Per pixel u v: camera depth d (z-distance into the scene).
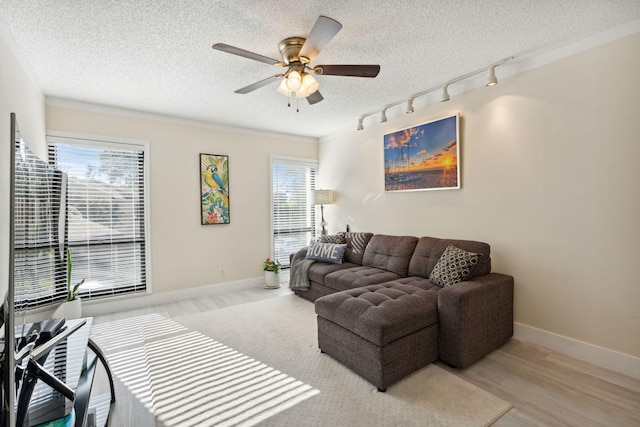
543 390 1.98
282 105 3.65
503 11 1.98
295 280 4.01
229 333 2.94
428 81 3.08
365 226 4.45
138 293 3.73
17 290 1.34
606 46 2.23
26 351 1.34
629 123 2.14
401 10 1.95
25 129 2.48
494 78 2.68
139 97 3.31
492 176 2.93
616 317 2.22
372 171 4.30
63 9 1.86
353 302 2.29
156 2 1.81
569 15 2.03
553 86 2.51
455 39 2.31
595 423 1.68
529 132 2.66
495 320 2.49
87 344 1.76
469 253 2.63
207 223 4.23
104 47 2.31
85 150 3.45
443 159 3.31
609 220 2.24
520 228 2.74
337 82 3.07
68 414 1.23
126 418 1.79
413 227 3.73
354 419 1.73
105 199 3.56
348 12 1.96
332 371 2.24
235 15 1.96
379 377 1.99
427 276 3.04
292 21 2.04
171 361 2.42
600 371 2.21
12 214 1.01
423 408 1.81
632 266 2.15
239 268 4.54
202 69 2.69
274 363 2.37
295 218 5.20
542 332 2.60
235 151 4.52
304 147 5.24
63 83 2.92
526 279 2.70
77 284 3.16
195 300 4.00
